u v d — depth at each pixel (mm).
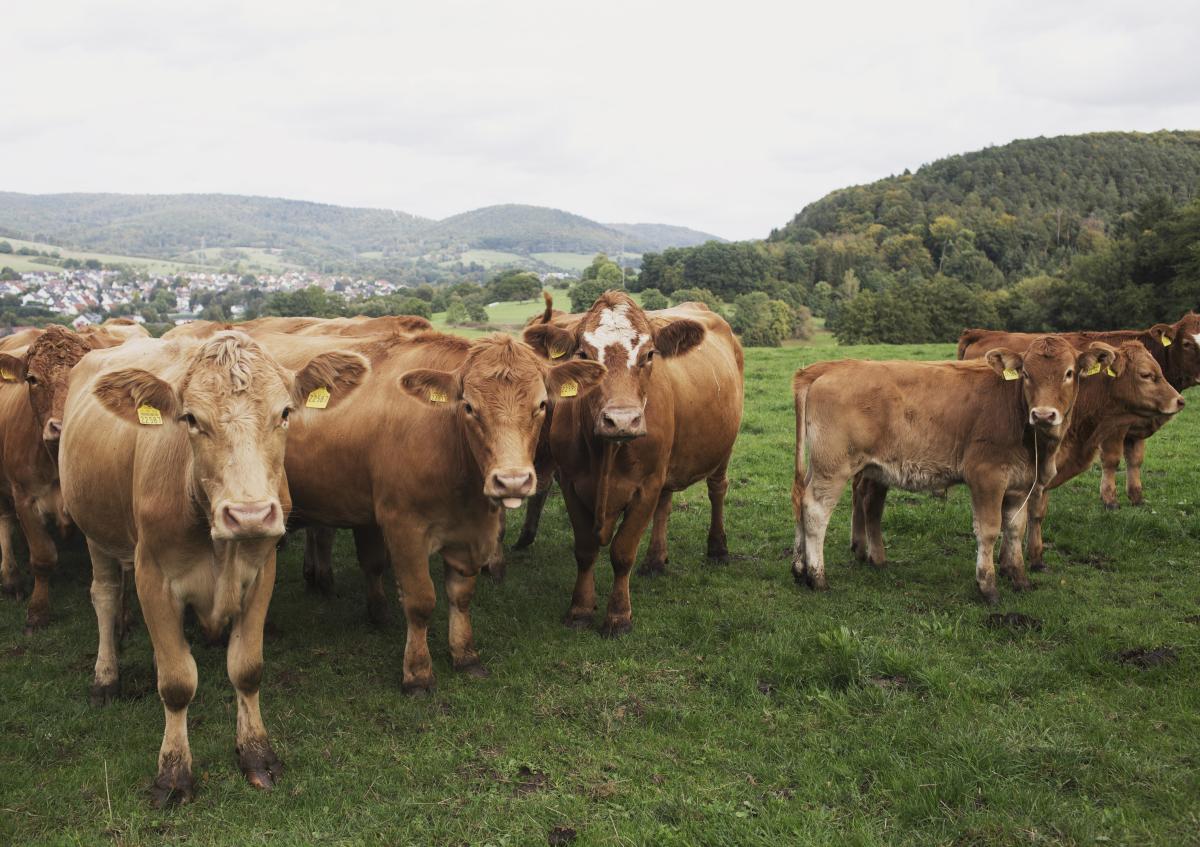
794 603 7895
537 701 6031
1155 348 11391
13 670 6453
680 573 8867
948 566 8797
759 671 6398
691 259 103688
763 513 11102
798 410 8453
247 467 4074
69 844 4359
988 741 5180
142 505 4645
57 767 5148
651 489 7273
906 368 8211
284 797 4840
